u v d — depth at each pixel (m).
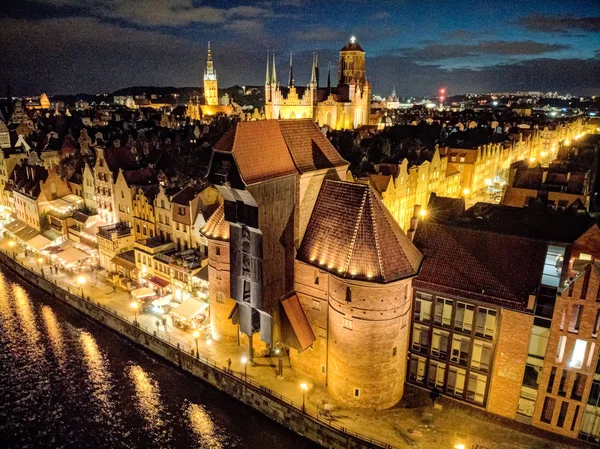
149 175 81.50
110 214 84.31
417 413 45.56
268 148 47.28
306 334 49.81
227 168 44.78
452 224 52.91
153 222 74.69
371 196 45.72
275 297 49.41
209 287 58.47
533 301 39.69
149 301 68.50
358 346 44.81
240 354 56.16
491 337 42.50
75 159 105.75
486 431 42.97
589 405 39.94
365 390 45.84
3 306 74.19
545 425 42.22
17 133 144.38
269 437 47.22
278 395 48.56
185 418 49.88
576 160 108.50
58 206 91.81
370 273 42.97
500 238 44.84
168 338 59.41
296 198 49.22
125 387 54.78
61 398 52.97
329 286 46.56
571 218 52.88
